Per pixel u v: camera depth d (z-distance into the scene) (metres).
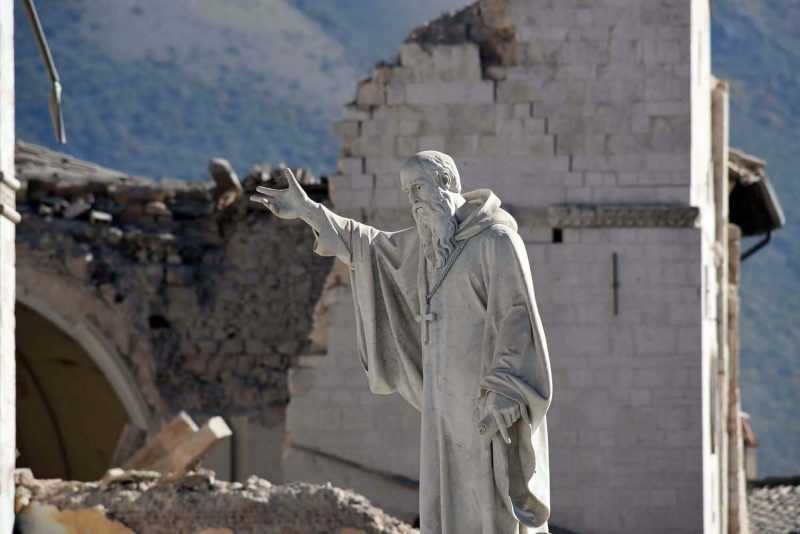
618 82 45.34
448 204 21.77
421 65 45.56
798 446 121.25
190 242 58.16
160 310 57.25
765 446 120.94
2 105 36.62
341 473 45.12
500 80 45.47
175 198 58.97
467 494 21.62
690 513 44.44
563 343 44.88
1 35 36.50
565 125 45.34
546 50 45.44
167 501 36.75
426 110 45.56
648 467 44.56
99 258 57.53
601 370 44.78
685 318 44.81
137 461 40.81
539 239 45.12
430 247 21.88
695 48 46.78
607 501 44.53
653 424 44.66
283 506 36.56
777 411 122.38
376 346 22.36
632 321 44.81
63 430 64.50
